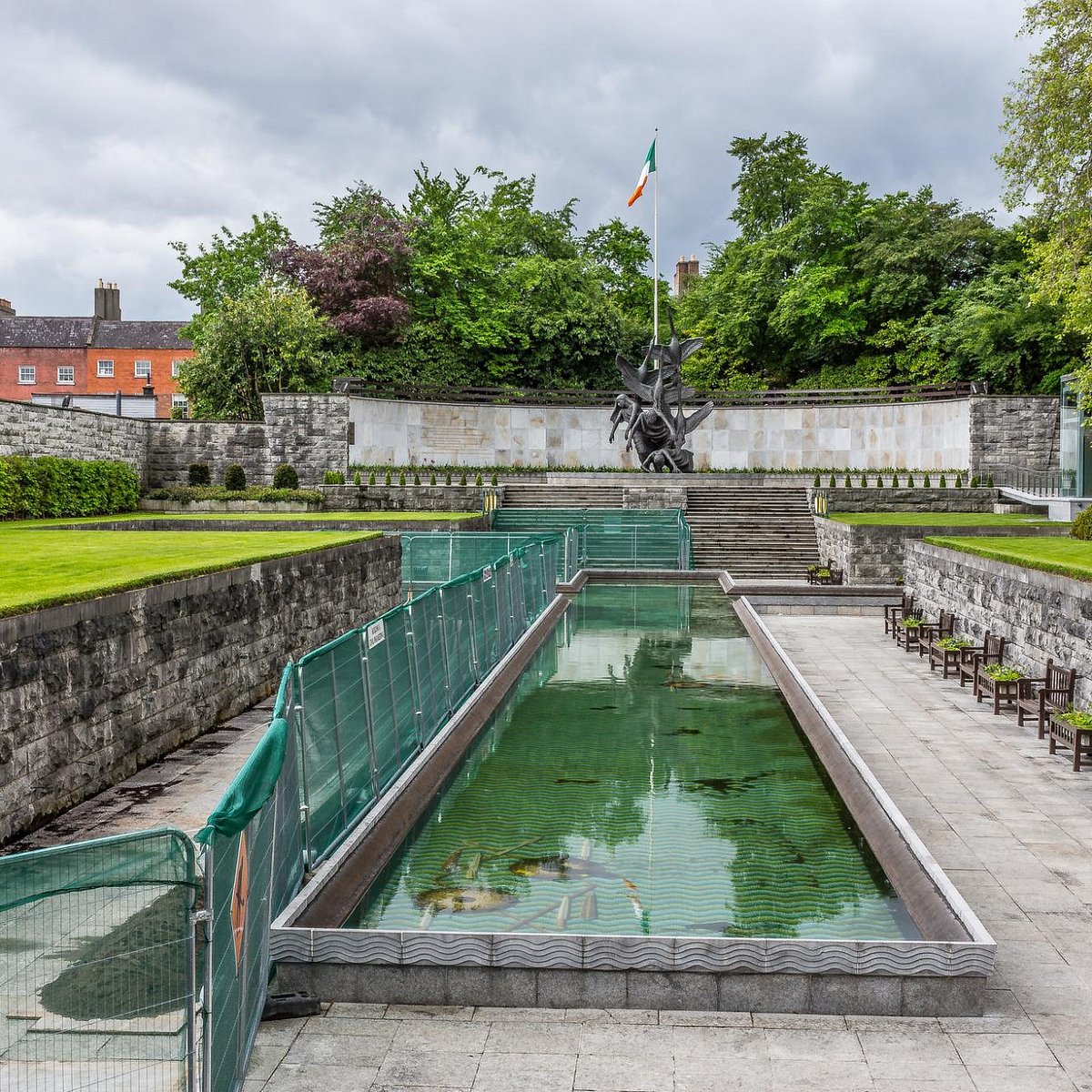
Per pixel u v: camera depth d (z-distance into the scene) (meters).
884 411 48.22
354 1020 6.09
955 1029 5.95
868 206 55.38
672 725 13.50
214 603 13.02
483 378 56.50
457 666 13.61
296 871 7.27
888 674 16.84
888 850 8.22
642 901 7.70
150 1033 3.99
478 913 7.46
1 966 3.63
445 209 59.22
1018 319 47.47
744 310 57.12
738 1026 6.00
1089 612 12.50
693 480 43.16
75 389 72.25
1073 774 11.04
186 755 11.59
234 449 43.41
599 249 68.69
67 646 9.57
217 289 55.25
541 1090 5.30
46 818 9.16
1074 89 25.12
